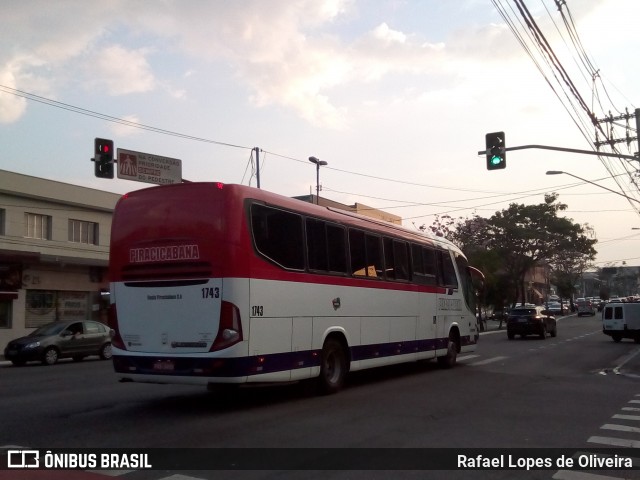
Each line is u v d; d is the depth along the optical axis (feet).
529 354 77.10
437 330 54.08
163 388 42.91
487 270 155.94
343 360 40.09
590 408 35.01
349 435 26.96
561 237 178.09
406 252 49.55
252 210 32.91
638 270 462.19
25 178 99.09
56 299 103.30
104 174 65.57
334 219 39.93
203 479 20.42
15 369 65.92
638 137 74.23
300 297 35.65
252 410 33.30
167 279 32.71
